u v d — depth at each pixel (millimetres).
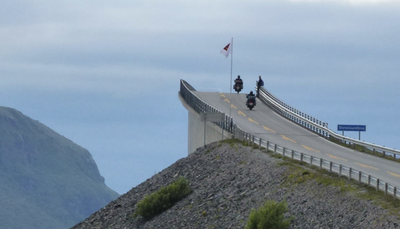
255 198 65688
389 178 64375
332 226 52562
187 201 75312
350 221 52125
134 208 81500
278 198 62688
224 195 71062
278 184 66312
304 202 59125
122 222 79000
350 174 59969
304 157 70125
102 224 81500
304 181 63750
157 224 72750
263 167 73312
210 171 81562
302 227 54688
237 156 81625
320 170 65438
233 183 73375
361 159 77188
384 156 79375
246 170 75250
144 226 74562
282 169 69750
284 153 73875
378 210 51656
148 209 77125
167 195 77438
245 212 63562
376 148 80750
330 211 55156
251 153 80125
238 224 61438
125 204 84688
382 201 53156
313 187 61281
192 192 77875
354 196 55875
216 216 66312
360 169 69625
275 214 56094
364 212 52406
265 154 77875
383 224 49125
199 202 72812
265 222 55250
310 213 56469
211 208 69188
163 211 76812
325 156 78625
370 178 56906
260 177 70938
